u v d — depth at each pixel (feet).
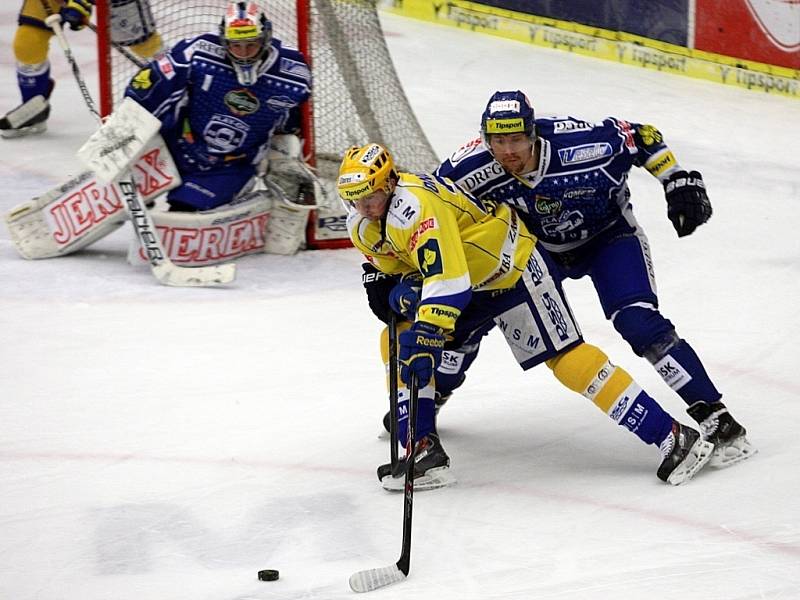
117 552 37.09
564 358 41.34
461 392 51.90
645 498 40.83
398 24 127.13
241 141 66.18
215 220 67.26
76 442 45.50
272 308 61.82
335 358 55.11
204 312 60.70
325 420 48.11
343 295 64.39
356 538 38.06
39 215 67.10
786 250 74.13
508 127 39.24
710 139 100.63
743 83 118.42
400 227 38.40
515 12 125.49
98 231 66.90
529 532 38.34
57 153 86.43
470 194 41.16
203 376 52.49
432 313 37.93
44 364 53.11
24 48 87.15
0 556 36.88
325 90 75.31
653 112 107.24
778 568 35.63
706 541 37.50
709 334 59.16
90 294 62.44
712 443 42.70
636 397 41.29
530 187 41.91
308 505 40.52
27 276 64.69
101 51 71.36
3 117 89.92
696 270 69.97
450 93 107.34
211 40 63.36
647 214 81.66
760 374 53.72
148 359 54.19
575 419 48.78
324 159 75.61
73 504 40.40
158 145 65.46
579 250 45.06
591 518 39.32
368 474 43.14
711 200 84.64
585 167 42.01
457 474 43.32
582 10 123.03
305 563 36.35
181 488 41.78
